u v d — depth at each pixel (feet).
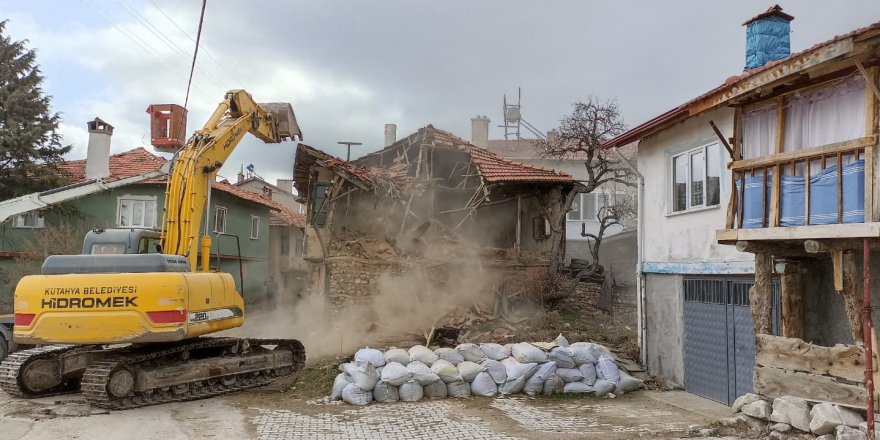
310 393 35.01
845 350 22.84
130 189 71.36
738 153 27.58
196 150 36.09
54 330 29.58
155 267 31.27
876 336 22.81
